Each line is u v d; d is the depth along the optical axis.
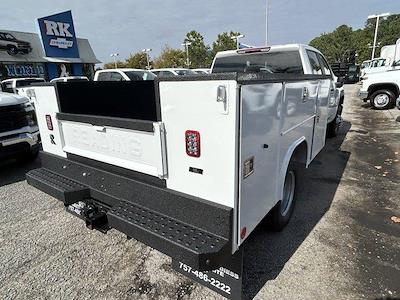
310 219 3.42
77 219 3.52
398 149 6.27
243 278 2.45
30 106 5.14
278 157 2.39
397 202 3.83
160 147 1.94
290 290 2.32
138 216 2.06
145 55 56.38
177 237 1.79
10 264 2.71
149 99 2.82
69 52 26.25
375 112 11.63
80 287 2.40
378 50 63.53
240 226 1.84
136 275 2.52
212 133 1.70
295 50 4.41
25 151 5.07
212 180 1.78
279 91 2.20
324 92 3.97
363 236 3.05
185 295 2.28
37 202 4.02
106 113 3.05
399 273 2.49
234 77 1.54
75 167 2.73
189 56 48.16
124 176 2.30
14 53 22.59
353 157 5.88
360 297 2.24
